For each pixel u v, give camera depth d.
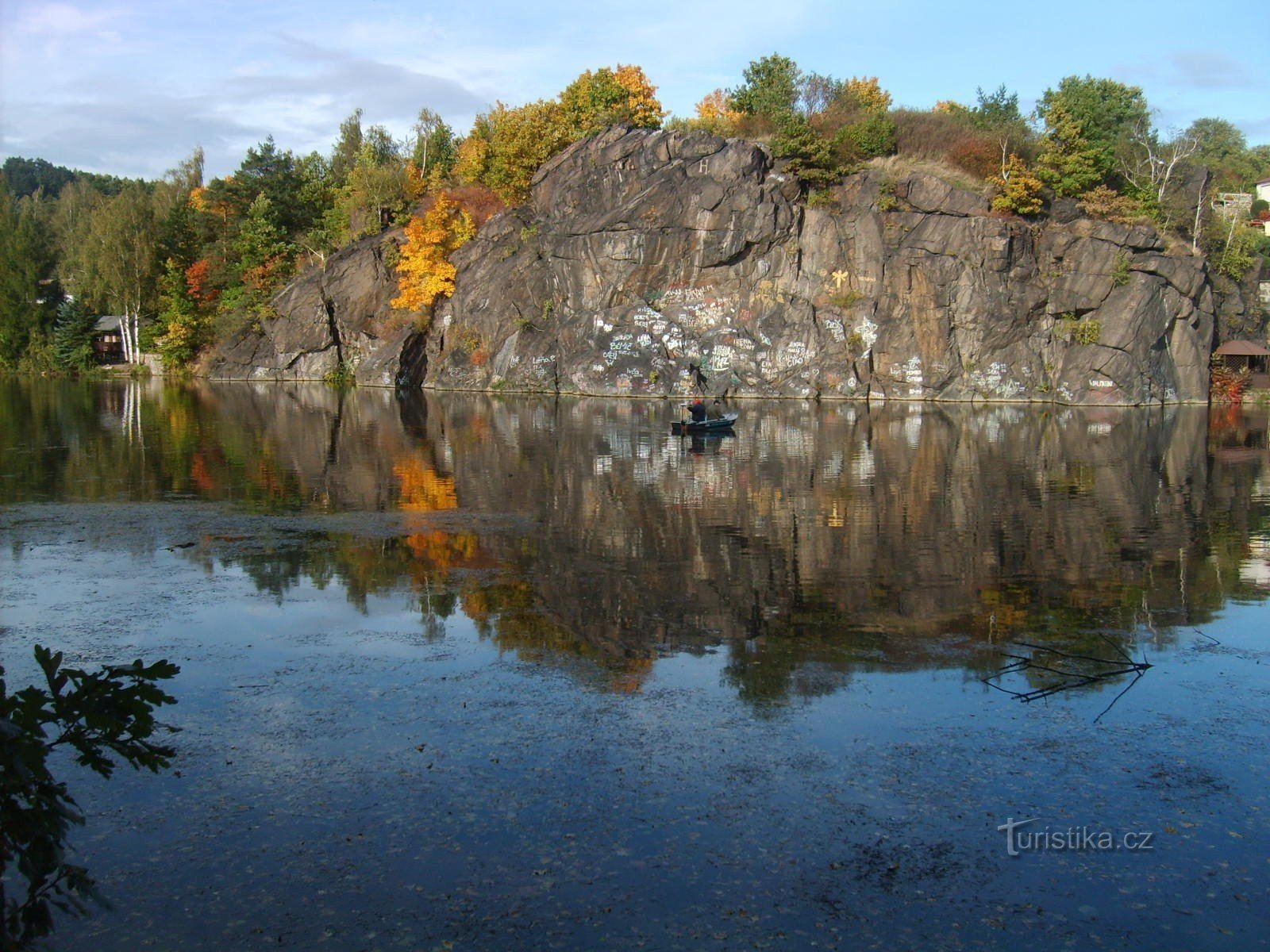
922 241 56.84
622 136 62.72
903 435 35.88
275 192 79.62
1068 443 33.59
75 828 7.01
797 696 9.52
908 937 5.83
